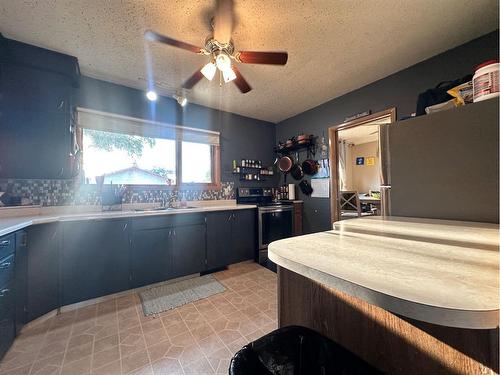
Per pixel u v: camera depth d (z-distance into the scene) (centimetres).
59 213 226
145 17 167
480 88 122
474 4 160
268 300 211
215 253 290
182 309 196
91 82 253
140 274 232
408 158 150
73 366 133
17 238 156
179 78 256
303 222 372
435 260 55
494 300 35
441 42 199
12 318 151
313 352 62
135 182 286
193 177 333
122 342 154
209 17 167
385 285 41
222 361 137
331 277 48
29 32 182
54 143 210
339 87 283
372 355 63
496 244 69
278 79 262
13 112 195
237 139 379
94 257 208
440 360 51
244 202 375
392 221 119
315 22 174
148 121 288
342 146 598
